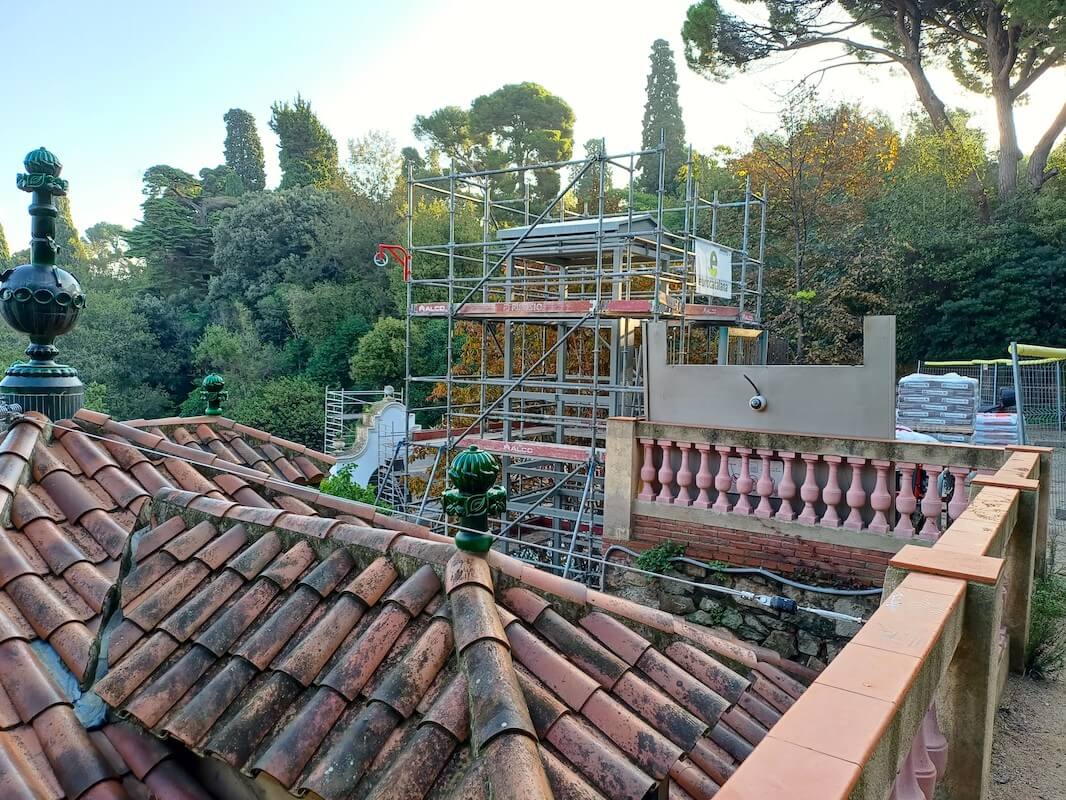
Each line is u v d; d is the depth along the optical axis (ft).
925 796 7.71
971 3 79.05
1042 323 76.43
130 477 14.70
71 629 10.13
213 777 8.48
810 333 77.00
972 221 80.74
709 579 22.95
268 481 15.64
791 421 23.40
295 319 120.98
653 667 9.02
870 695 5.76
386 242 126.52
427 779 6.38
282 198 139.74
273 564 9.91
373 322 122.01
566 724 7.13
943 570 9.42
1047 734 13.44
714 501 23.97
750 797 4.23
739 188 85.92
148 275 155.43
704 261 34.91
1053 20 71.72
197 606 9.42
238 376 118.73
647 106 135.03
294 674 7.94
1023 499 15.42
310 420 107.45
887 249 76.43
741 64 89.40
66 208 204.44
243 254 136.36
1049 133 82.94
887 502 20.62
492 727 6.42
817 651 21.07
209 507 11.37
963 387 61.46
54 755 8.32
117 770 8.43
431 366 104.22
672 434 23.79
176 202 161.48
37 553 11.64
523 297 48.03
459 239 106.93
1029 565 15.51
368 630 8.33
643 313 31.78
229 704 7.98
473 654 7.49
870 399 22.13
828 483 21.38
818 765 4.62
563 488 40.57
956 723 9.34
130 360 126.31
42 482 13.32
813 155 76.74
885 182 88.89
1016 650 15.83
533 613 9.00
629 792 6.57
